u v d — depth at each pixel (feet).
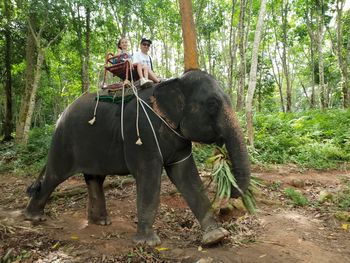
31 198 17.88
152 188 14.24
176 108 13.84
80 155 16.02
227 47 103.35
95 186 17.19
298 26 85.46
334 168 29.14
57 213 19.26
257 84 91.71
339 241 14.96
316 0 67.97
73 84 96.27
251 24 84.94
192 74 13.98
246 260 13.07
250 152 31.12
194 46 30.68
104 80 17.15
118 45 19.74
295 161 30.60
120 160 15.23
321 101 67.67
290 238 15.06
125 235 15.81
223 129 13.05
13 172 33.63
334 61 90.94
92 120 15.37
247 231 16.02
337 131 37.68
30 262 13.32
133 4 50.44
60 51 72.38
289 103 83.30
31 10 45.65
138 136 14.17
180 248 14.26
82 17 54.65
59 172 16.80
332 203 20.08
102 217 17.22
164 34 91.04
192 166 15.23
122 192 22.68
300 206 19.89
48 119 136.26
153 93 14.42
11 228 16.07
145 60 18.86
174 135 14.23
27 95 51.55
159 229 16.69
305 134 39.27
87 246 14.56
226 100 13.37
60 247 14.60
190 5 30.60
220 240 14.26
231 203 18.33
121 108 14.96
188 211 19.27
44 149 40.16
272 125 42.86
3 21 55.83
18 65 67.00
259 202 19.84
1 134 91.86
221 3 77.00
